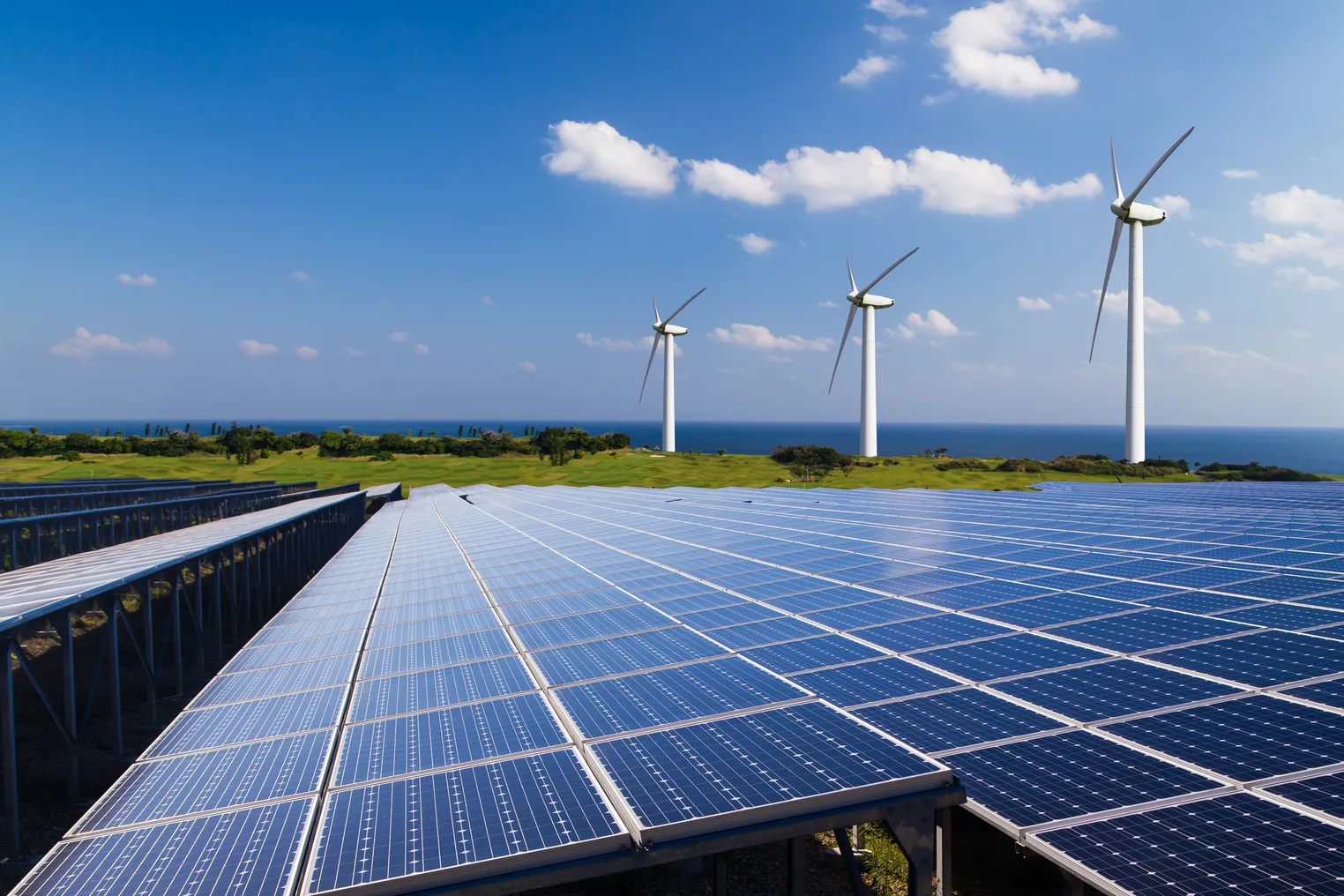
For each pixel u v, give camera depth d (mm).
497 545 33406
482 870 6609
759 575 21297
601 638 15117
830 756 8203
